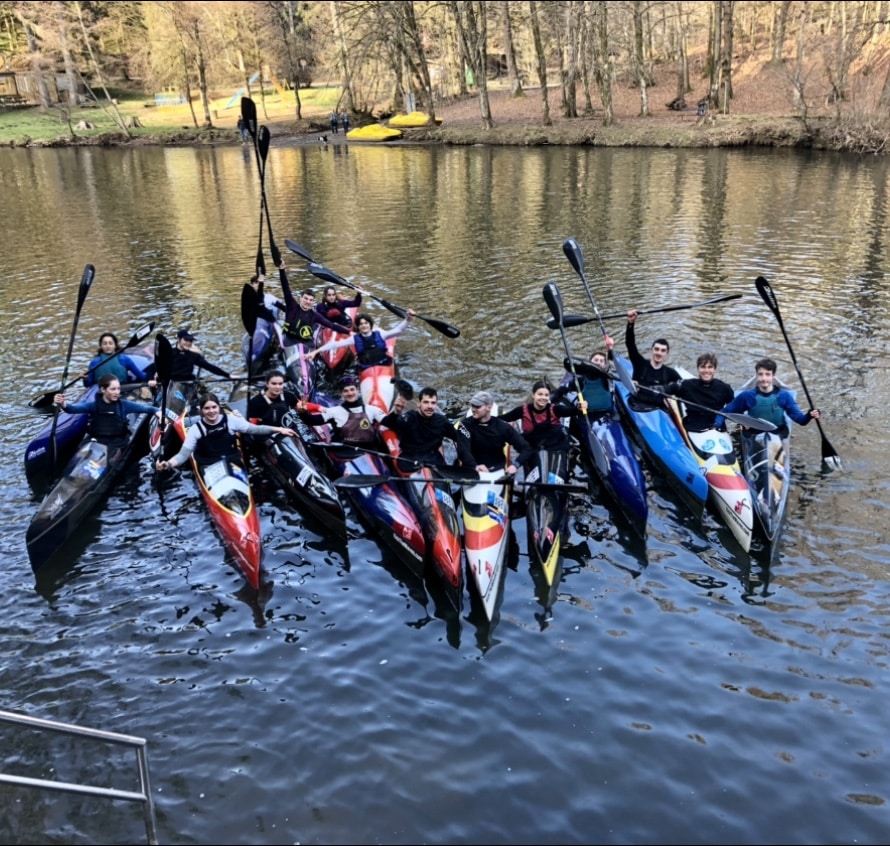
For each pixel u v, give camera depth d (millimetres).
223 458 8672
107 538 8266
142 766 4695
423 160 38469
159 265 19062
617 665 6445
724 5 42469
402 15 49250
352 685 6301
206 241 21594
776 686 6188
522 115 51000
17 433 10500
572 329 14023
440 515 7836
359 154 41906
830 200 24828
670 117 45406
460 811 5227
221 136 51688
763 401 9094
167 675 6438
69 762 5660
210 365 11320
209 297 16391
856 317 14219
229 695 6223
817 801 5262
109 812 5258
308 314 12547
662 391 9523
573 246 11164
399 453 8680
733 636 6723
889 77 35594
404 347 13297
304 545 8172
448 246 20344
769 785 5379
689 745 5695
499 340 13555
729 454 8711
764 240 19938
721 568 7617
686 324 14148
